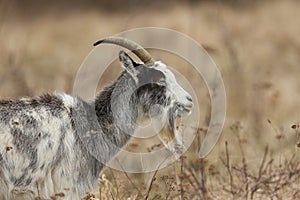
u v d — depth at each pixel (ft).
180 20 310.04
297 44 283.18
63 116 115.55
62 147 114.21
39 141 112.98
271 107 190.90
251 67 241.35
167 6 344.49
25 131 112.57
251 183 134.31
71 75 204.44
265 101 194.59
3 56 250.37
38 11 364.17
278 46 280.31
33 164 112.68
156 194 130.31
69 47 306.35
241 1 351.87
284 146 155.84
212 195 131.54
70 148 114.83
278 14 338.75
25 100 115.75
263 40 290.97
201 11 335.67
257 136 165.99
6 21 316.81
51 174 114.01
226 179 139.54
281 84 224.12
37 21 351.25
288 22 326.03
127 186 137.59
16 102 115.03
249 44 277.23
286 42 287.89
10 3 326.03
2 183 111.55
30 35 313.12
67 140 114.83
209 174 139.33
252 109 185.37
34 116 113.91
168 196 128.06
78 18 357.20
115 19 354.33
